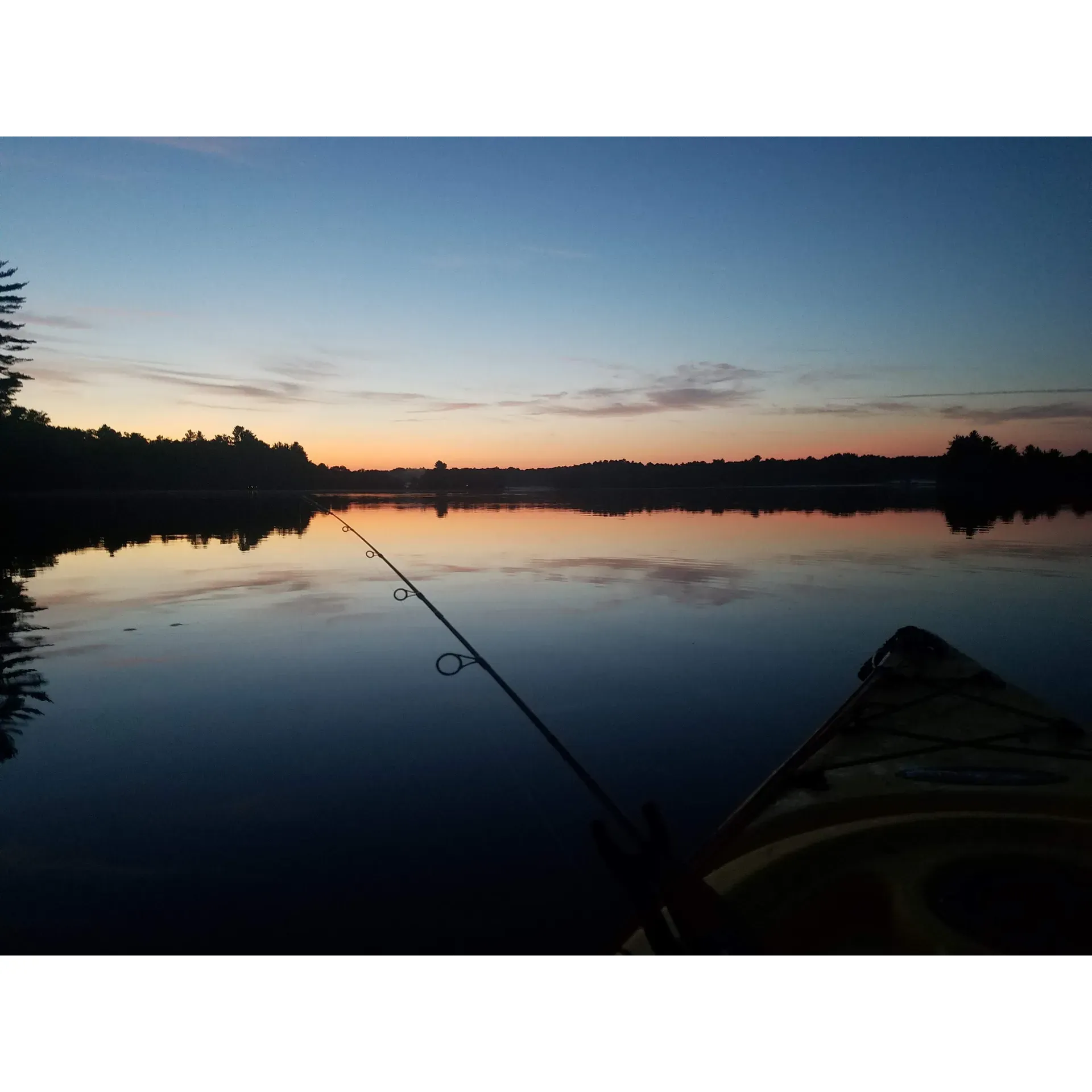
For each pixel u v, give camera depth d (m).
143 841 2.99
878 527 16.55
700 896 2.24
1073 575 9.43
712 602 7.86
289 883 2.68
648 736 4.14
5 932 2.38
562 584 9.07
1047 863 2.44
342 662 5.70
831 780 3.04
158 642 6.32
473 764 3.77
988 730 3.54
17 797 3.41
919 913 2.21
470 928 2.40
